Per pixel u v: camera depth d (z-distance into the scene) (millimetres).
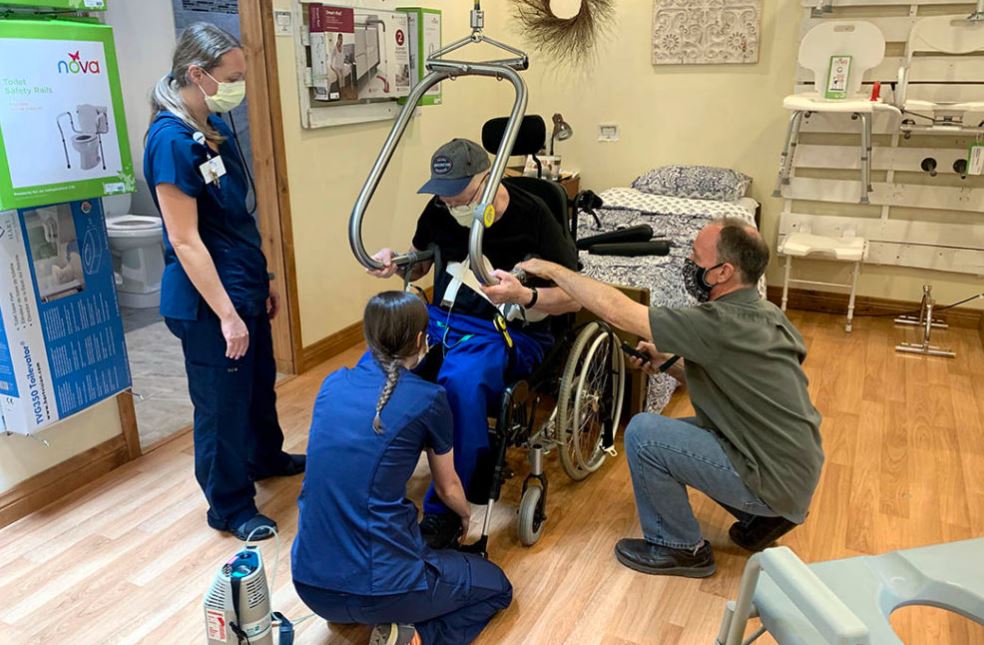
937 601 1421
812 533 2387
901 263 4238
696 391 2111
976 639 1941
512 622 2000
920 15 3877
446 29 4375
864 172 4012
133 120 4621
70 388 2445
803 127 4262
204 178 2023
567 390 2355
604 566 2236
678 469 2092
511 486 2670
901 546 2320
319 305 3711
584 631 1970
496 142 2859
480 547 2166
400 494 1761
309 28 3324
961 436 2998
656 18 4465
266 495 2615
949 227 4082
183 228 2008
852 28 3857
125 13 4375
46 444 2502
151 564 2232
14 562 2230
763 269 1989
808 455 1988
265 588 1687
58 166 2178
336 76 3416
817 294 4508
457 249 2443
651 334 1963
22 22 2023
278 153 3264
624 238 3566
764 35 4281
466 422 2146
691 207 4172
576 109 4875
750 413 1988
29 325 2285
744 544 2320
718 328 1933
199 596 2104
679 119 4621
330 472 1723
